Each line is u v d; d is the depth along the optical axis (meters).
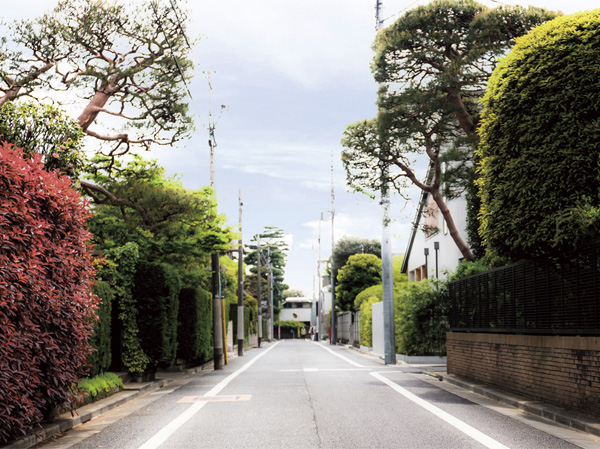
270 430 9.18
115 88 17.83
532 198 11.05
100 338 14.10
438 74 21.16
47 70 16.69
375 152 24.22
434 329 27.05
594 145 10.43
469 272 21.62
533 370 11.95
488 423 9.70
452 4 20.16
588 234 10.08
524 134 11.36
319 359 30.98
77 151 13.12
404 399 13.01
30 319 8.59
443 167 29.91
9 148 8.38
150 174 20.34
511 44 20.05
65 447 8.30
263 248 105.00
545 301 11.72
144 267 17.97
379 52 21.38
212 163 27.45
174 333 19.42
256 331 71.12
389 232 26.61
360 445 7.89
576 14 11.18
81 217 10.22
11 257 8.00
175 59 17.58
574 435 8.61
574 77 10.66
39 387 9.09
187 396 14.53
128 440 8.70
